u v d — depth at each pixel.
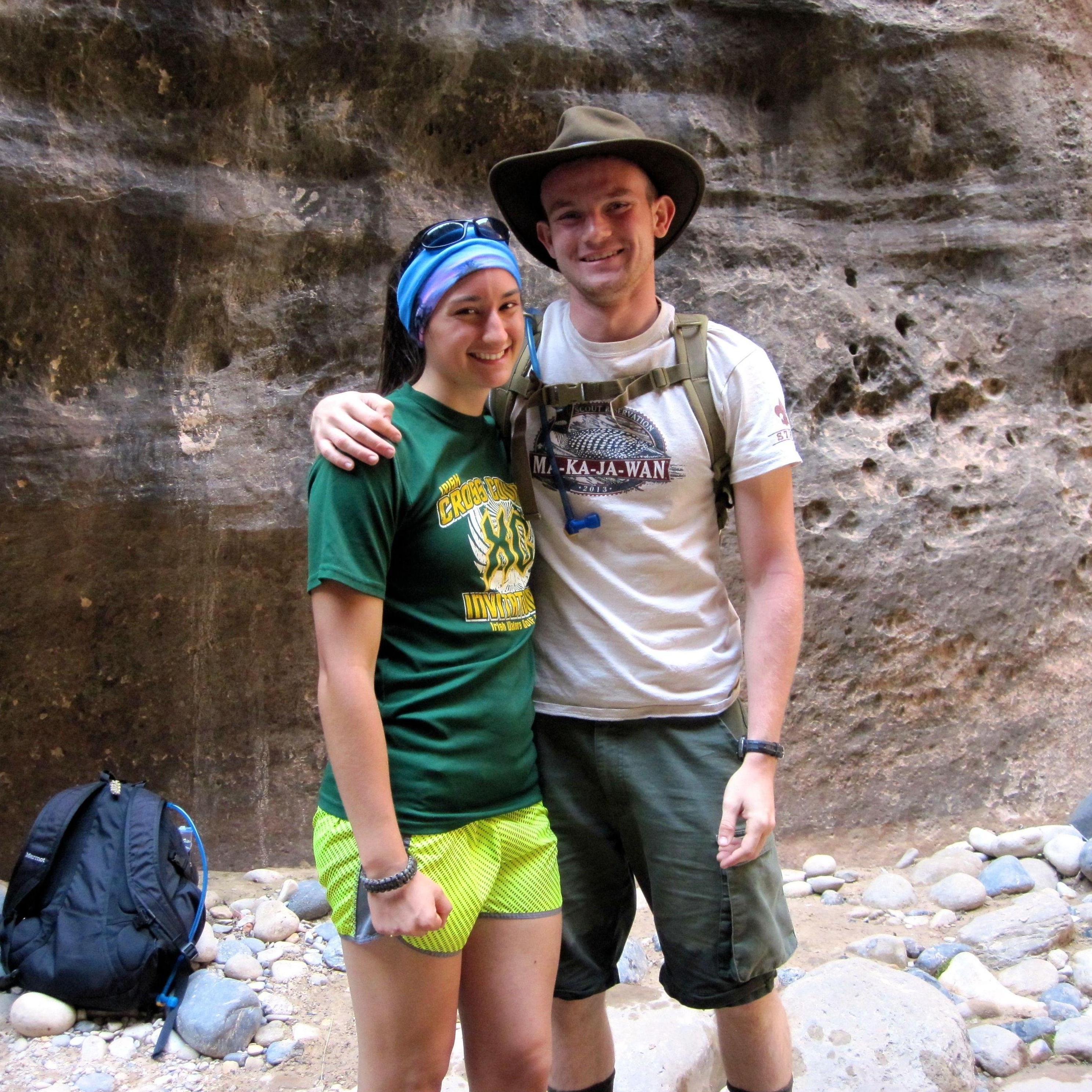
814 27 4.24
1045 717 4.27
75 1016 2.90
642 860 2.07
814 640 4.07
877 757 4.10
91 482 3.58
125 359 3.66
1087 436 4.50
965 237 4.43
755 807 1.89
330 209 3.86
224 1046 2.81
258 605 3.78
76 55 3.50
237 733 3.78
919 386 4.31
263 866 3.79
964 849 3.95
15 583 3.54
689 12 4.18
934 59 4.34
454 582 1.80
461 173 4.09
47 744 3.63
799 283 4.27
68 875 3.01
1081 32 4.53
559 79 4.06
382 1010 1.76
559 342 2.07
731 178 4.24
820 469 4.12
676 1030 2.75
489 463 1.93
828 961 3.30
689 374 1.98
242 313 3.79
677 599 2.02
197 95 3.67
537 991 1.86
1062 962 3.23
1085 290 4.50
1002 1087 2.70
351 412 1.71
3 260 3.47
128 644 3.67
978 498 4.27
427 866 1.75
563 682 2.03
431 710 1.78
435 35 3.84
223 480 3.71
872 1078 2.58
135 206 3.59
